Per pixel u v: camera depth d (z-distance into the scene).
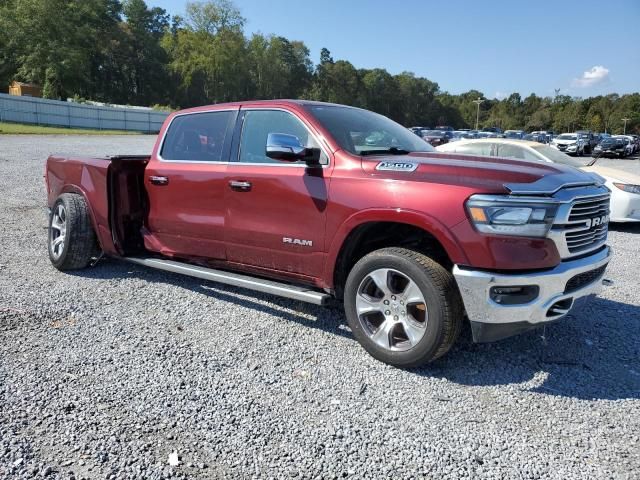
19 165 15.55
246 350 4.02
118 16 100.69
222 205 4.67
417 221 3.54
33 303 4.80
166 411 3.13
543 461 2.78
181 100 99.25
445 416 3.19
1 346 3.90
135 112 51.66
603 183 4.10
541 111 129.62
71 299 4.97
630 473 2.70
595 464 2.76
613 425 3.13
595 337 4.45
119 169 5.49
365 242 4.15
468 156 4.20
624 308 5.22
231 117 4.80
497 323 3.41
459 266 3.45
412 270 3.57
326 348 4.10
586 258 3.72
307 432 2.97
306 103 4.50
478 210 3.37
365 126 4.61
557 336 4.45
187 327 4.43
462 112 159.50
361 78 137.12
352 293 3.93
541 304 3.42
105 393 3.31
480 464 2.74
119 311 4.73
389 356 3.76
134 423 3.00
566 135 37.59
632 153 41.91
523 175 3.52
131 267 6.18
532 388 3.56
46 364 3.66
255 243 4.48
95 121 48.59
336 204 3.91
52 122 45.22
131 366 3.69
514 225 3.33
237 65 97.69
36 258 6.37
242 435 2.92
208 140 4.94
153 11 114.00
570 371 3.82
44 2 65.69
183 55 95.38
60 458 2.66
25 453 2.68
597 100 127.69
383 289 3.77
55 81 65.38
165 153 5.30
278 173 4.27
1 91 69.75
